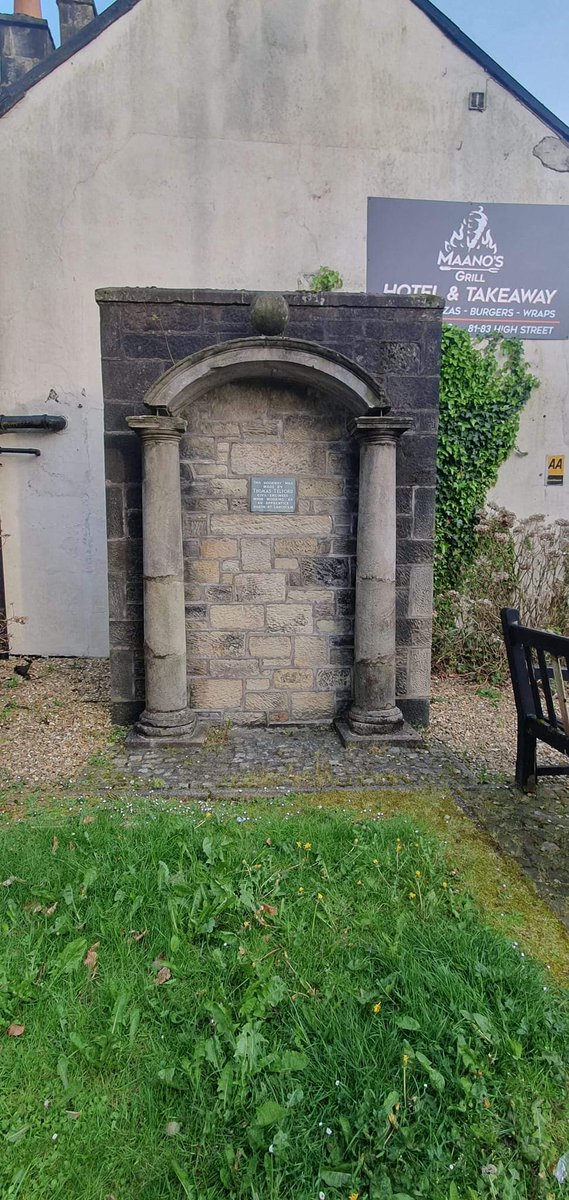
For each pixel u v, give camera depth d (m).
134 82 6.48
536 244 7.01
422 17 6.62
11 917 2.28
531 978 1.98
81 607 7.04
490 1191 1.41
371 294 4.33
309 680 4.68
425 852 2.74
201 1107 1.59
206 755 4.12
